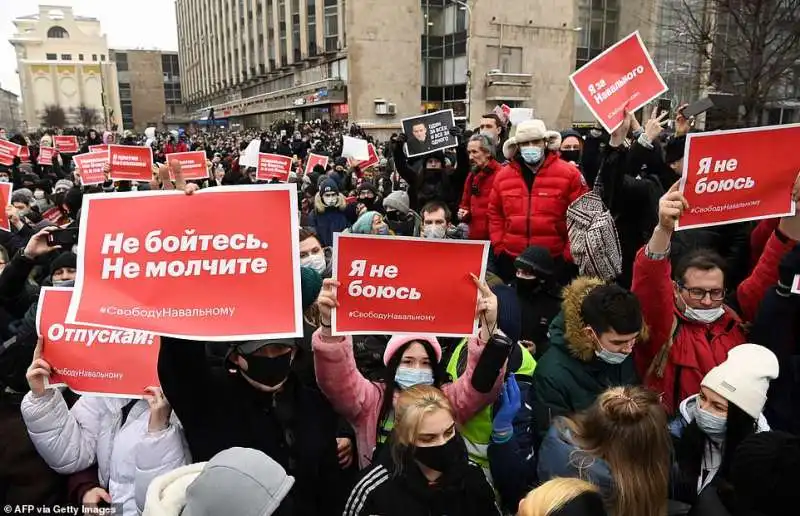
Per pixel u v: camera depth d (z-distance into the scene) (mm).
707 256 2686
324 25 43406
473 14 34812
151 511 1756
